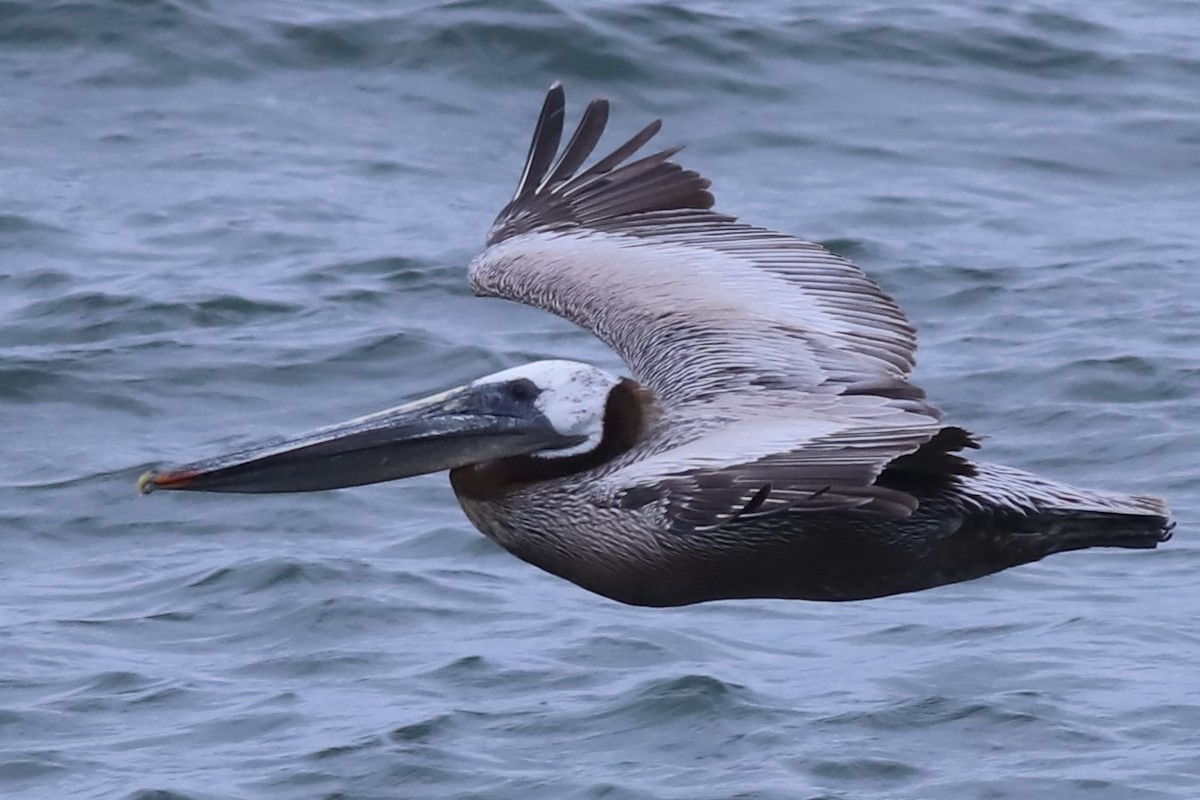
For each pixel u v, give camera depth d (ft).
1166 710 39.04
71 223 69.00
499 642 42.96
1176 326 59.67
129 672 42.16
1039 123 78.07
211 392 56.44
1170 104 79.77
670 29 80.12
